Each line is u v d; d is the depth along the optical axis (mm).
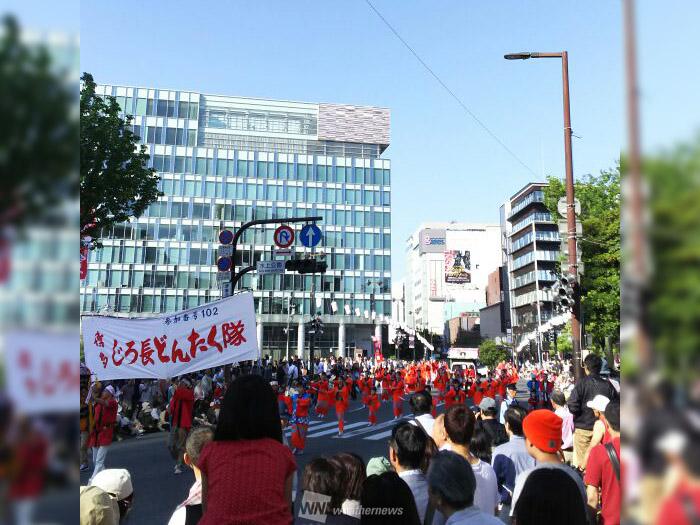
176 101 71375
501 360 73688
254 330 7980
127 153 15352
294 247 70375
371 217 73938
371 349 72562
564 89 13836
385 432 16500
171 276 66500
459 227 142250
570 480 2721
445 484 2895
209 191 69625
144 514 7543
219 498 2490
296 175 72750
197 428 3904
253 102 78312
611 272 20281
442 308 140125
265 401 2744
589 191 21250
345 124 80812
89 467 10945
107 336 7645
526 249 91938
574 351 12617
